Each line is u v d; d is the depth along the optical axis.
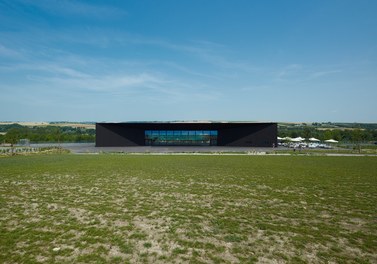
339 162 27.27
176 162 26.80
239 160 29.14
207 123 54.62
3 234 7.47
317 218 9.29
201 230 7.97
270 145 54.94
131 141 58.00
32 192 13.08
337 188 14.43
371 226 8.47
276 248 6.70
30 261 5.83
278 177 17.88
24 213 9.61
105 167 22.62
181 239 7.24
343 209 10.42
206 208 10.43
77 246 6.69
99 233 7.61
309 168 22.50
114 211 9.91
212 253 6.37
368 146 56.94
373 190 13.95
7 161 27.27
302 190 13.88
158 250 6.50
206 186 14.82
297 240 7.24
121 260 5.93
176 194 12.84
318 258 6.15
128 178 17.25
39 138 70.75
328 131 85.12
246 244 6.95
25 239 7.11
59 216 9.25
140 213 9.68
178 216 9.36
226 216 9.44
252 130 56.19
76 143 69.06
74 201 11.38
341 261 6.00
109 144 55.91
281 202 11.46
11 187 14.29
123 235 7.49
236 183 15.74
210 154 37.50
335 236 7.57
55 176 17.91
